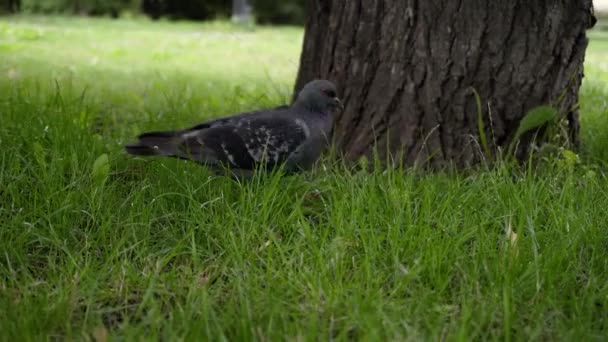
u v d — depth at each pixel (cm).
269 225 451
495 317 354
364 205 473
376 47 601
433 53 580
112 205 478
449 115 585
